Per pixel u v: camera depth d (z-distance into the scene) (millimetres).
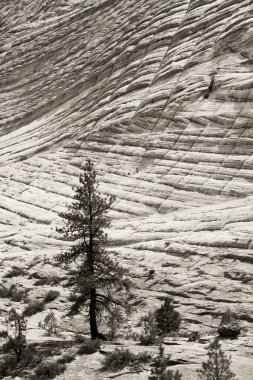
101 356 17906
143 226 34938
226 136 39156
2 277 32062
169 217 35438
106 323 23547
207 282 26641
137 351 17719
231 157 37844
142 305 25766
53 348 19359
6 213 44094
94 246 20766
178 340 19969
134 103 49188
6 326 23078
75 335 22188
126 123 47594
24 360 18266
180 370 15719
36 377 16781
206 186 37000
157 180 39875
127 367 16641
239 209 33000
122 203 39219
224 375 14406
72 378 16438
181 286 26734
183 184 38188
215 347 14938
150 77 51031
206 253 29438
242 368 16062
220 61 44375
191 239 31016
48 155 51750
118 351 17328
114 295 26875
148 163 42406
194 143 40562
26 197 45625
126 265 30109
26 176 49562
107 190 41375
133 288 27422
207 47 46406
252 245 28859
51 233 38000
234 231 30594
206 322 23453
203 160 39000
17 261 34156
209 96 42625
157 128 44469
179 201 37125
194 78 44562
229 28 45469
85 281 19547
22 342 18906
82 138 51125
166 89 46719
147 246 31797
